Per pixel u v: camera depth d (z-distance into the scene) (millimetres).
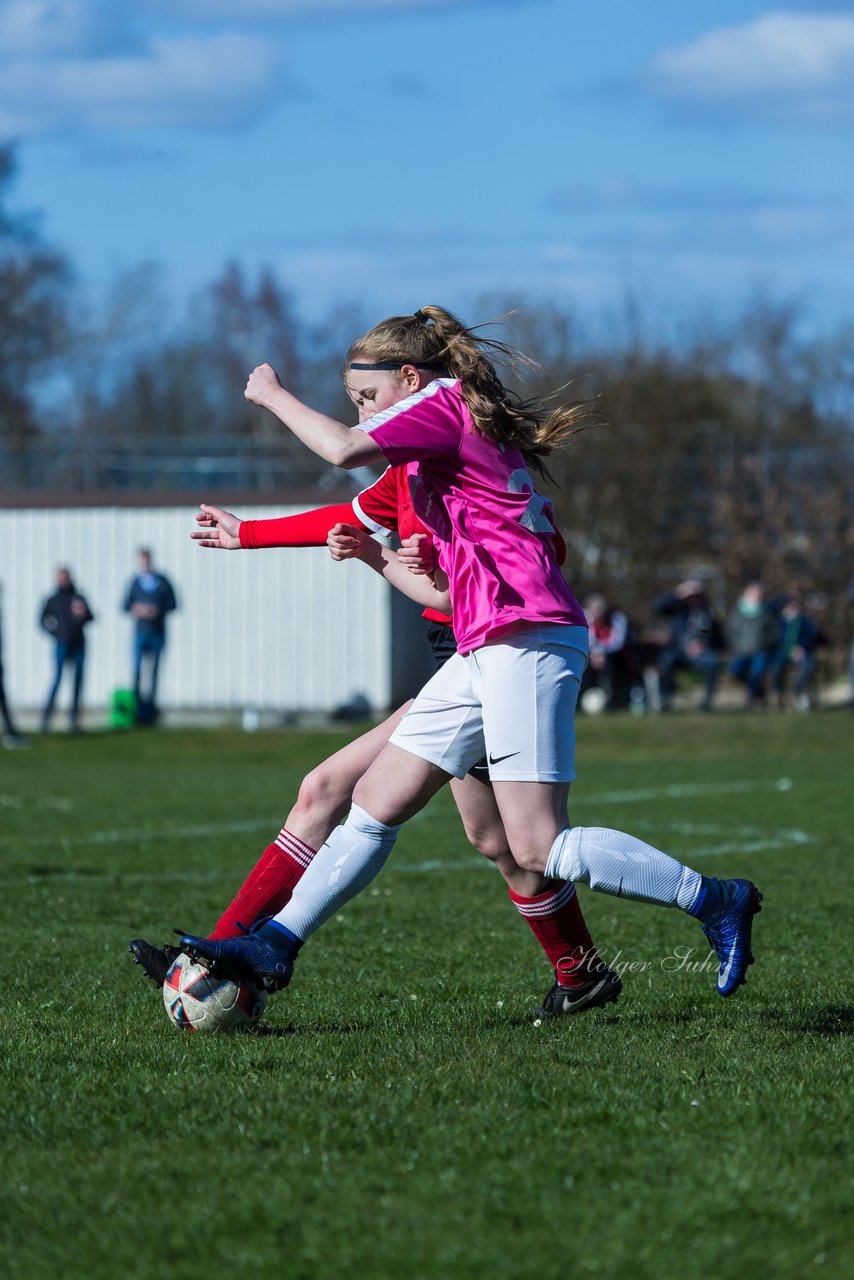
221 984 15242
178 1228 9727
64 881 28344
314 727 77625
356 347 14633
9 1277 9109
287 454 119750
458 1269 9086
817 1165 10766
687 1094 12578
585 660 14266
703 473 110812
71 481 111438
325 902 15188
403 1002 17125
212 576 80688
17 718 82062
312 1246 9414
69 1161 11047
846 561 101875
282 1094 12641
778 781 52188
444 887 27859
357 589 79438
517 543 13930
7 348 193625
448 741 14680
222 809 42844
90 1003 17125
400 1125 11711
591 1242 9445
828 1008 16719
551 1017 16234
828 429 116500
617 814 40500
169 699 81062
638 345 122750
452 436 13758
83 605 73125
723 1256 9227
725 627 84000
